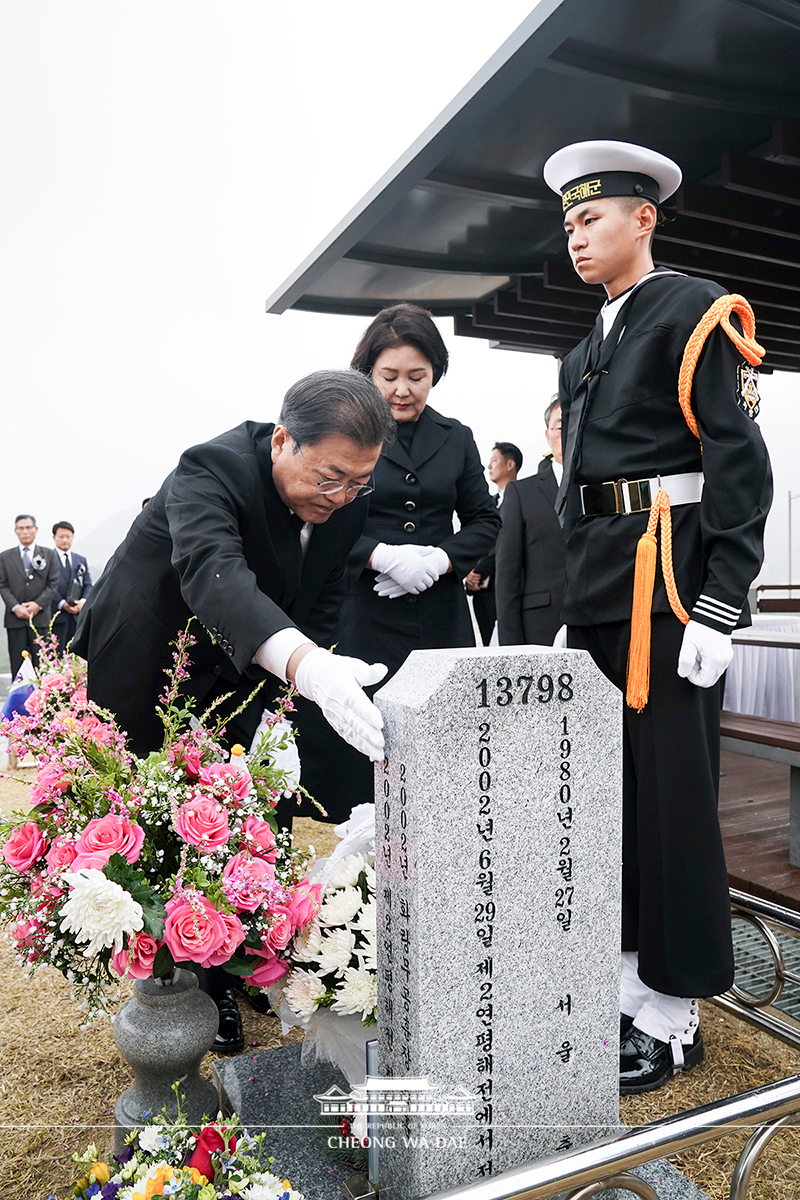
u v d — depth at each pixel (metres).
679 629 1.99
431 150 3.67
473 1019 1.42
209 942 1.50
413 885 1.37
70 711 1.82
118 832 1.56
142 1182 1.27
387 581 3.15
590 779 1.47
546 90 3.85
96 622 2.12
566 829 1.46
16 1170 1.79
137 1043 1.65
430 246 5.21
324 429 1.71
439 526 3.34
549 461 3.96
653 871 2.02
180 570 1.83
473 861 1.40
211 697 2.25
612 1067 1.54
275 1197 1.30
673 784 2.01
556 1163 1.25
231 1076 1.87
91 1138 1.89
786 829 3.44
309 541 2.17
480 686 1.38
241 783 1.69
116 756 1.73
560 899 1.47
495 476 5.53
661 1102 2.00
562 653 1.44
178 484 1.90
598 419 2.13
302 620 2.34
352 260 5.21
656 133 4.33
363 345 3.13
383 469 3.26
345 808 2.96
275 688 2.33
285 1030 2.09
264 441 2.00
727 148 4.52
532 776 1.43
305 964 1.72
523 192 4.59
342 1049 1.70
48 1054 2.27
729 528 1.91
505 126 4.09
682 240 4.81
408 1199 1.42
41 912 1.55
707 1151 1.87
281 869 1.72
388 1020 1.50
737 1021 2.42
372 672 1.49
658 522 2.02
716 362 1.93
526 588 3.88
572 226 2.19
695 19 3.41
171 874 1.64
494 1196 1.20
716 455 1.91
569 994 1.49
